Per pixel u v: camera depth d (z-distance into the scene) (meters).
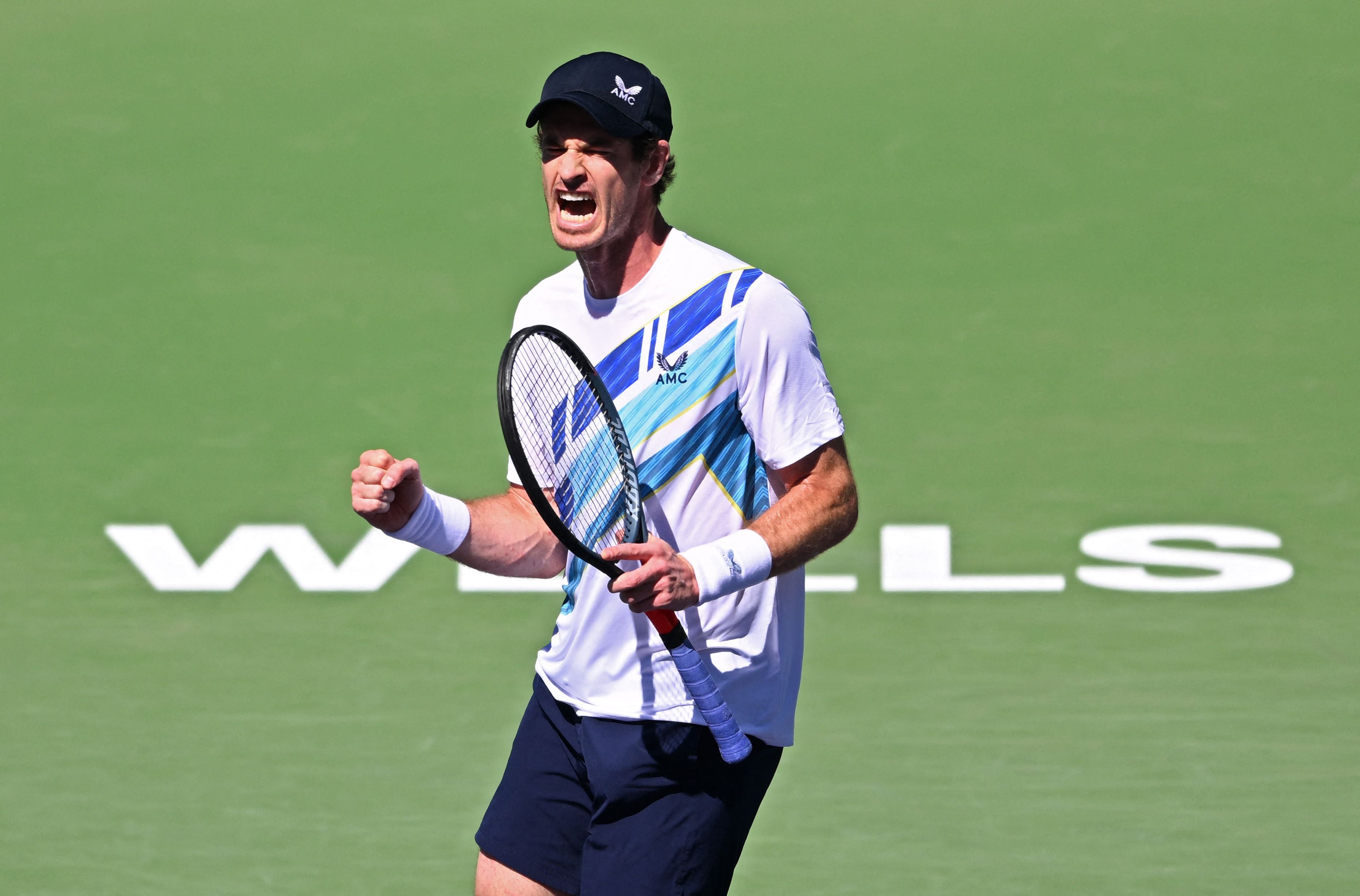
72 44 49.09
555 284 14.31
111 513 30.66
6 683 25.34
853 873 19.69
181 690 25.12
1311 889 19.19
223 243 40.34
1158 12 48.28
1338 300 36.97
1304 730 23.53
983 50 47.00
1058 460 31.73
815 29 48.44
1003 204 40.84
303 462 32.09
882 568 28.66
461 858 20.23
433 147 44.03
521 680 25.39
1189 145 42.69
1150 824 20.86
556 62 47.41
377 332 36.69
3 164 43.50
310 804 21.69
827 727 23.78
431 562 29.31
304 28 49.53
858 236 39.75
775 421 13.39
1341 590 27.64
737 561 12.65
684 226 40.00
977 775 22.30
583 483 14.07
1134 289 37.62
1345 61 45.66
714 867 13.85
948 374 34.75
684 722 13.61
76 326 37.16
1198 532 29.47
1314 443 32.06
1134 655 25.84
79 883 19.61
